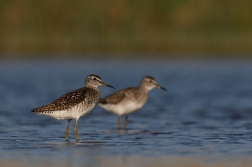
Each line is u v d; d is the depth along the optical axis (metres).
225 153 11.49
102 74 31.64
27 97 23.25
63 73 32.03
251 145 12.45
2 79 29.55
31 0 39.38
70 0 39.53
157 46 38.78
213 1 40.19
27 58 37.88
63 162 10.73
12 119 17.48
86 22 39.47
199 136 13.94
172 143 12.82
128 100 16.41
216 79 29.59
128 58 38.25
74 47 38.81
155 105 21.34
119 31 39.41
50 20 39.31
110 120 17.66
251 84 27.64
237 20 40.00
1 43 38.25
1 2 39.25
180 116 18.42
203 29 39.81
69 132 14.94
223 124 16.36
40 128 15.62
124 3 39.75
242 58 37.47
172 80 29.39
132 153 11.57
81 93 13.62
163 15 40.03
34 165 10.48
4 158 11.11
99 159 10.98
